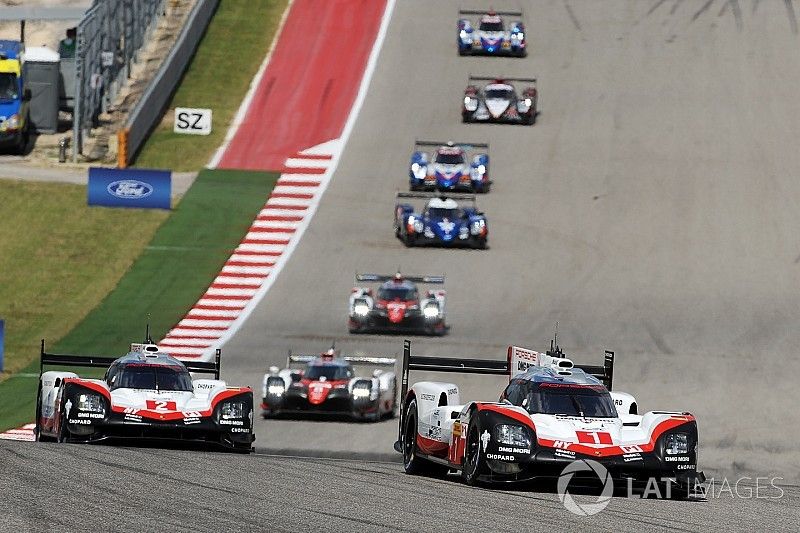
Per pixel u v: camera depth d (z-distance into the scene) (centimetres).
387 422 9400
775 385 10144
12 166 17400
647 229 15162
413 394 5866
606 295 12888
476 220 14550
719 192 16450
